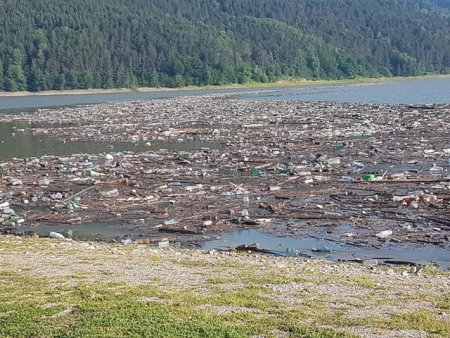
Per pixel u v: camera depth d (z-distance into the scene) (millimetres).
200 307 19359
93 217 41562
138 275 24141
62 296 20641
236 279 23562
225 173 55750
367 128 85812
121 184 51781
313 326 17562
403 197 42938
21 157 69062
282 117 105250
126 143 79375
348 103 130625
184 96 177750
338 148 69125
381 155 63188
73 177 55219
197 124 99062
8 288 21859
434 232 35281
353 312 19188
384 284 23281
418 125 87000
